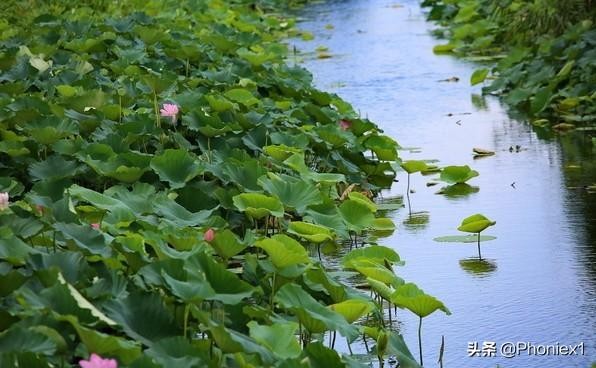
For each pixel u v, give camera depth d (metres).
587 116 9.84
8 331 3.87
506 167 8.48
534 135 9.46
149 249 5.37
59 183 6.12
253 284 5.11
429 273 6.25
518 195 7.71
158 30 10.62
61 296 4.07
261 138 7.66
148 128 7.37
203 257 4.60
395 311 5.75
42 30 11.06
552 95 10.25
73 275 4.45
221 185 6.84
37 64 8.88
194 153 7.54
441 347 5.13
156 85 7.95
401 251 6.64
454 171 7.94
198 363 3.85
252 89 9.28
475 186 8.02
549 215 7.21
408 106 10.80
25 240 5.00
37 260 4.43
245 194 5.92
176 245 5.02
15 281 4.28
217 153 7.25
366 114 10.31
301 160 7.11
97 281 4.42
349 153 8.29
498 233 6.91
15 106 7.55
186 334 4.32
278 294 4.65
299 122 8.56
